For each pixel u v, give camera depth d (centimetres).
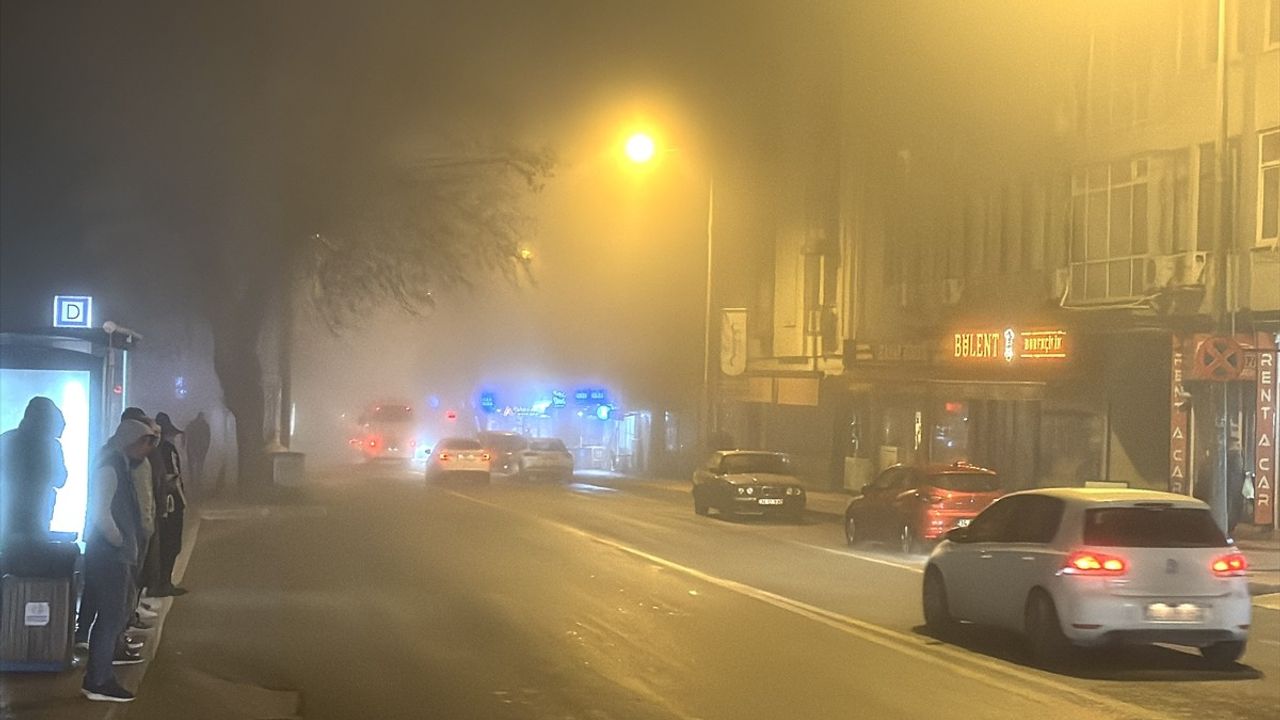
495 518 3195
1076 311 3219
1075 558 1284
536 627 1514
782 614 1642
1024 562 1345
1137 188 3105
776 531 2962
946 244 3975
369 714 1062
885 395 4231
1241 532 2742
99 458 1041
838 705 1103
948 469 2419
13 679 1095
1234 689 1192
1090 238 3281
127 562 1038
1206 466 2639
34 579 1112
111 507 1026
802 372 4794
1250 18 2789
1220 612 1280
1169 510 1309
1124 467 3069
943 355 3722
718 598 1789
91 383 1387
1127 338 3070
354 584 1900
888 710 1085
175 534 1545
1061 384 3148
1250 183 2770
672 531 2902
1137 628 1266
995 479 2419
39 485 1117
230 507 3225
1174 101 2986
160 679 1198
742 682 1201
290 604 1694
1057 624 1287
